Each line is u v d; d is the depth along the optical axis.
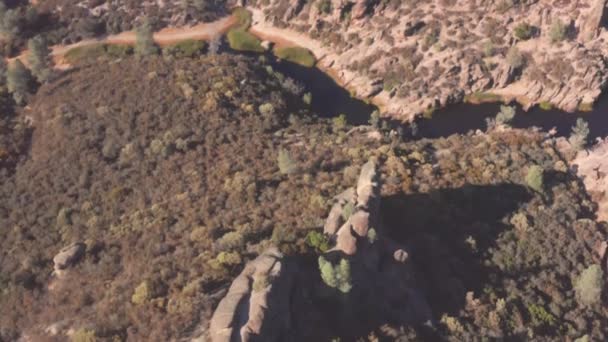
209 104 128.75
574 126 145.50
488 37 157.75
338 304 76.81
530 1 160.00
